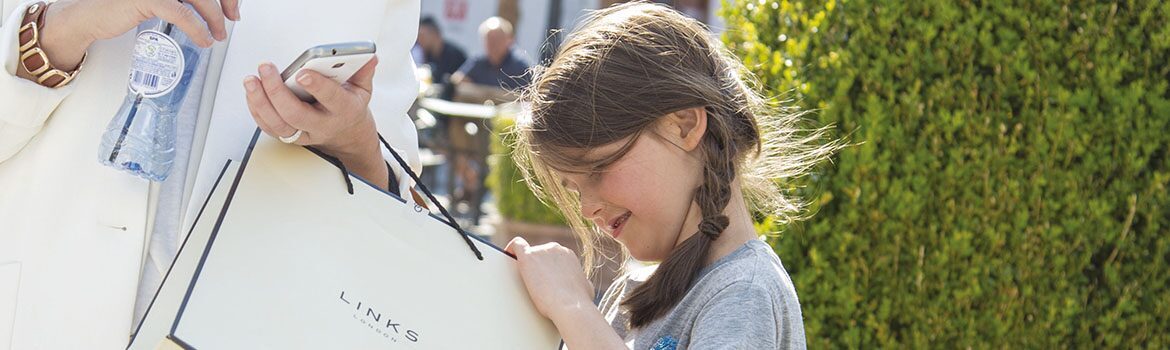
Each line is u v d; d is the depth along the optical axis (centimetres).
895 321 278
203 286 145
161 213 178
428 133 727
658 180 165
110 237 170
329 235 153
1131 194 275
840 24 277
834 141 266
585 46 172
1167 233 277
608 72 167
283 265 150
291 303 148
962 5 272
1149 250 279
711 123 168
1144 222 278
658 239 170
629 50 169
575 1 1039
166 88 160
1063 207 275
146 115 162
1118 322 278
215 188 157
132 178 171
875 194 272
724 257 166
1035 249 275
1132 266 279
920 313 275
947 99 272
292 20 178
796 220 267
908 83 273
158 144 163
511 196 562
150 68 160
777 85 276
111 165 162
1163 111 273
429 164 696
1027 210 274
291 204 154
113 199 170
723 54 187
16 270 168
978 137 272
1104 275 279
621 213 169
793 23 283
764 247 167
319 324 147
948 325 275
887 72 273
